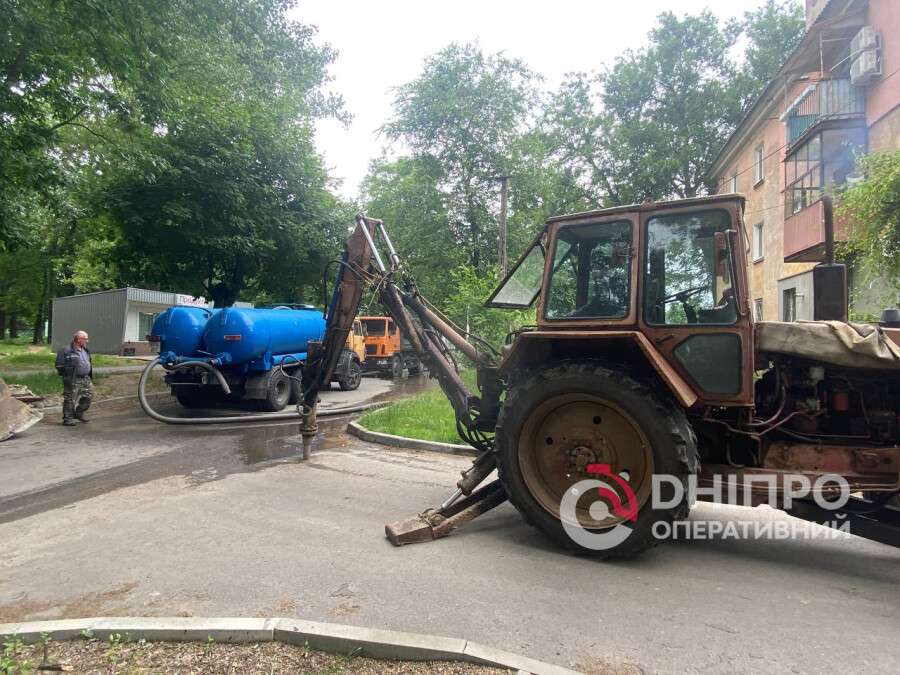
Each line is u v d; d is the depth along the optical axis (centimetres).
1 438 826
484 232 2522
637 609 314
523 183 2480
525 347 436
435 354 536
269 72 1934
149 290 2966
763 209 1920
